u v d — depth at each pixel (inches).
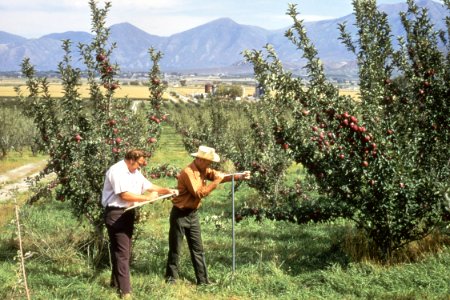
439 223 325.1
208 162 292.5
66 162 327.3
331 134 304.2
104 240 333.1
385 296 254.2
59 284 289.4
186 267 330.0
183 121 1724.9
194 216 295.9
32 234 371.2
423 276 267.7
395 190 296.4
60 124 339.3
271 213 331.9
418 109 344.5
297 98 318.0
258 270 320.8
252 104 606.2
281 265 325.7
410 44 356.5
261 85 319.3
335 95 310.0
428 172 319.0
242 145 645.3
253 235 451.5
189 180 288.2
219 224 352.2
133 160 276.2
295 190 473.4
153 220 528.1
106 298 266.7
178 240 295.4
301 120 317.1
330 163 305.4
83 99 343.3
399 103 347.3
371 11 351.9
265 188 520.7
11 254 363.6
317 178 317.1
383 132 304.8
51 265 335.3
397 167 294.0
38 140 343.9
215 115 990.4
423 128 339.6
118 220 274.1
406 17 361.1
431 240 327.9
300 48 320.2
